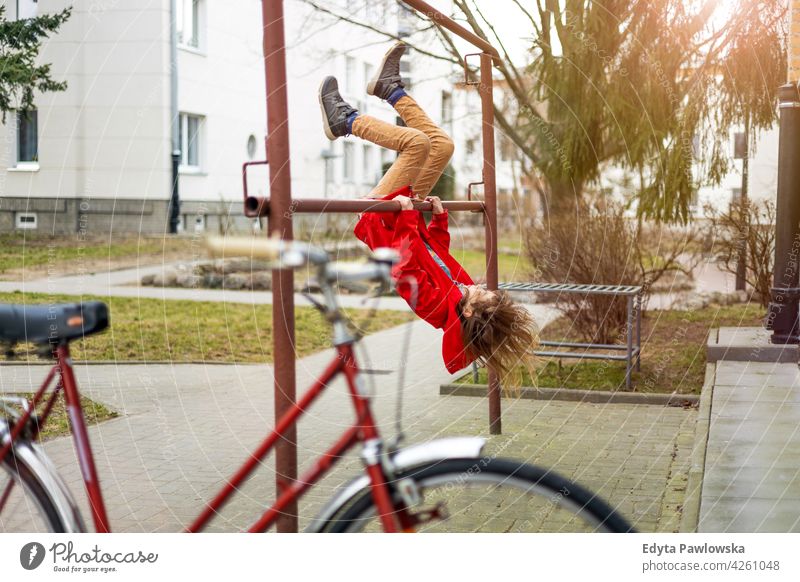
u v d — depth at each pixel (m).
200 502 3.60
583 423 5.16
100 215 14.24
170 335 8.72
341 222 8.33
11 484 2.14
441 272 3.62
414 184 4.16
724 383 5.77
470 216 15.64
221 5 14.49
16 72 10.66
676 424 5.13
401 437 1.98
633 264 7.98
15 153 14.52
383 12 10.20
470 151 13.69
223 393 6.07
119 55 14.35
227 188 14.50
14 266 12.27
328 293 1.99
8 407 2.20
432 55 10.16
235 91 14.45
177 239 13.41
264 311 10.62
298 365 7.21
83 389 5.99
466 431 4.93
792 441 4.21
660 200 8.48
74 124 14.52
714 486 3.48
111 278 12.12
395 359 7.49
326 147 18.16
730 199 9.37
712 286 10.95
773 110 8.62
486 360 3.40
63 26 14.25
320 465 2.02
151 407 5.52
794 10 7.12
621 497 3.61
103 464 4.14
